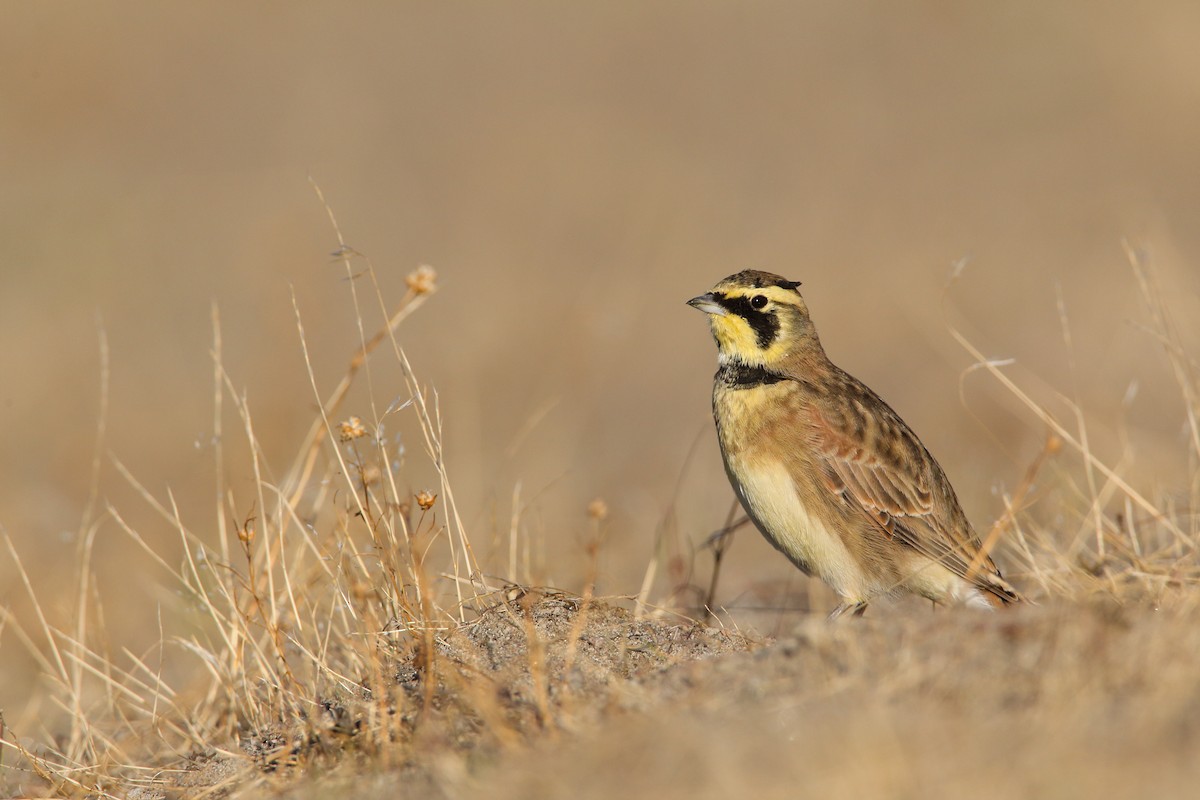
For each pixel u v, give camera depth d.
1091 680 9.65
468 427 26.05
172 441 27.31
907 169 46.31
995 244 38.38
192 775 12.87
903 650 10.62
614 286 35.59
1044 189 43.03
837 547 14.83
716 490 24.19
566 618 13.24
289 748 12.15
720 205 43.50
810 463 14.81
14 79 53.81
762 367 15.59
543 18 63.09
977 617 11.09
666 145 49.62
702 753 9.34
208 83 55.94
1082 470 19.42
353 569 14.60
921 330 32.72
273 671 13.92
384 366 30.84
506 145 49.50
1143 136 46.81
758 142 49.81
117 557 21.95
